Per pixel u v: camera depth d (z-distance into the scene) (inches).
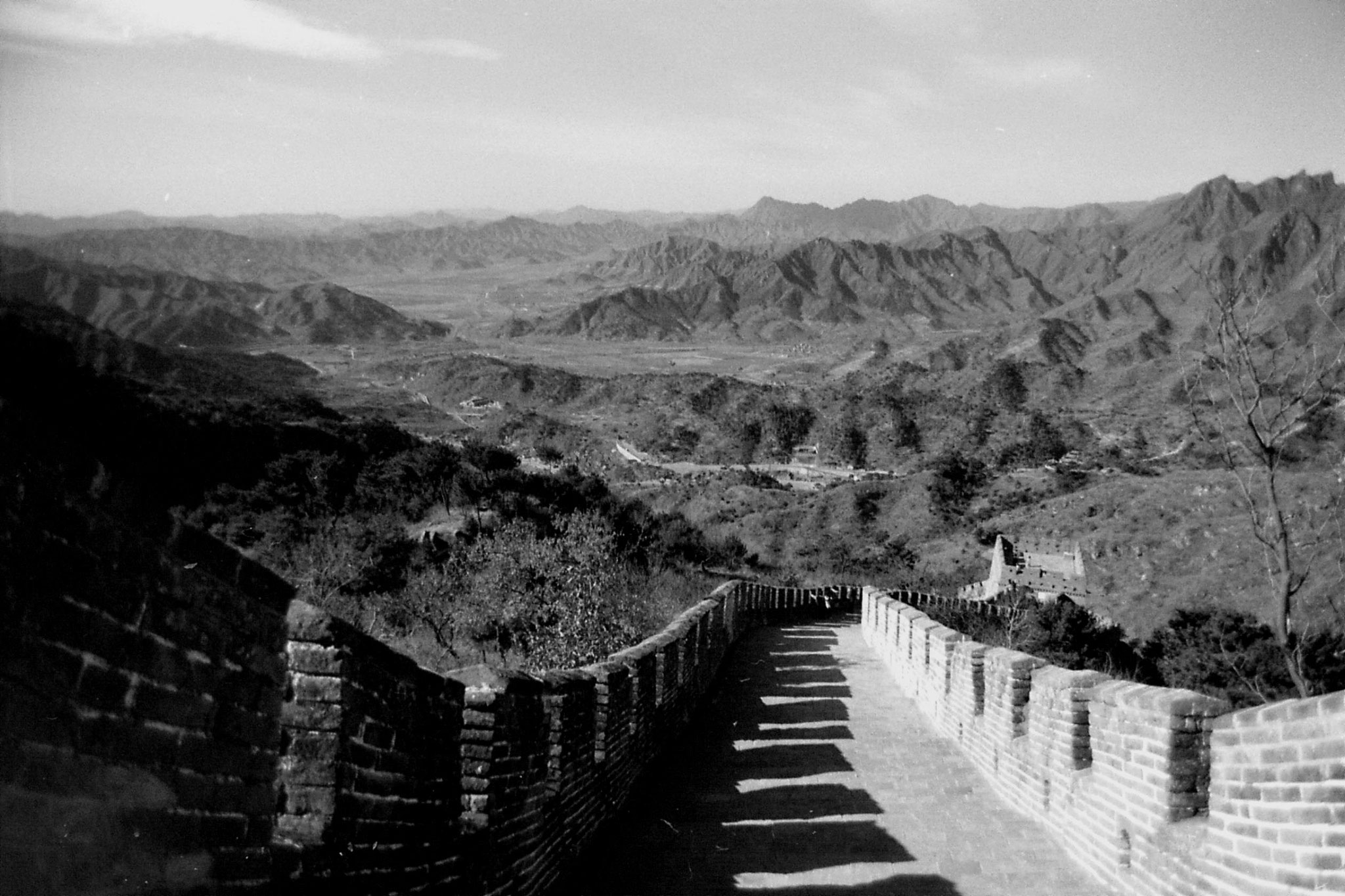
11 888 97.1
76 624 105.3
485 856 236.7
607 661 410.3
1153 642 1117.7
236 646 135.2
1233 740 245.1
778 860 342.0
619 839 366.6
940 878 322.0
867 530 3253.0
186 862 124.3
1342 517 727.7
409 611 713.6
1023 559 2172.7
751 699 706.8
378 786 173.5
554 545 779.4
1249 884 230.4
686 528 1846.7
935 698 612.7
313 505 759.1
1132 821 295.4
